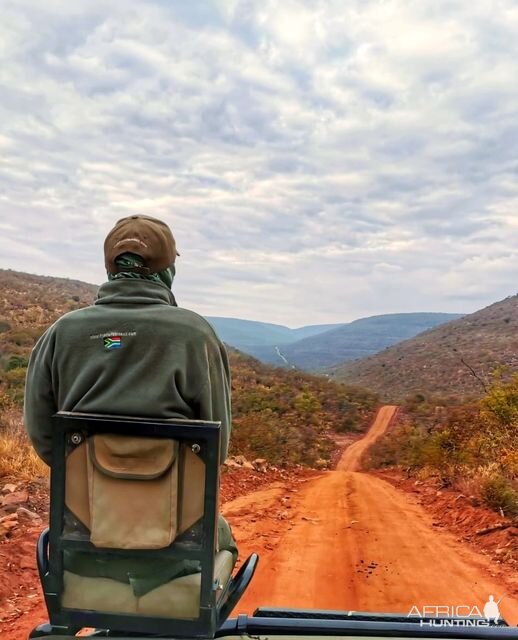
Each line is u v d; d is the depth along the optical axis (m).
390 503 11.18
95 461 2.23
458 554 7.11
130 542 2.19
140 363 2.41
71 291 111.19
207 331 2.53
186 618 2.29
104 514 2.21
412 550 7.23
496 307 142.00
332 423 62.91
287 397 59.59
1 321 57.97
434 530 8.56
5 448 9.44
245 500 10.70
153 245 2.62
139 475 2.21
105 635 2.55
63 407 2.48
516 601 5.32
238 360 86.00
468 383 83.38
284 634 2.66
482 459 13.31
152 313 2.47
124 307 2.51
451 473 13.56
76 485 2.28
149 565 2.32
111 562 2.33
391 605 5.15
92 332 2.47
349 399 78.19
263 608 2.91
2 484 8.22
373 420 70.25
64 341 2.50
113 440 2.24
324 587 5.63
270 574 6.02
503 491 9.23
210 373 2.50
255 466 16.84
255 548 7.11
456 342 123.81
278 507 10.15
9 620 4.47
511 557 6.78
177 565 2.36
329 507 10.48
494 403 14.43
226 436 2.60
